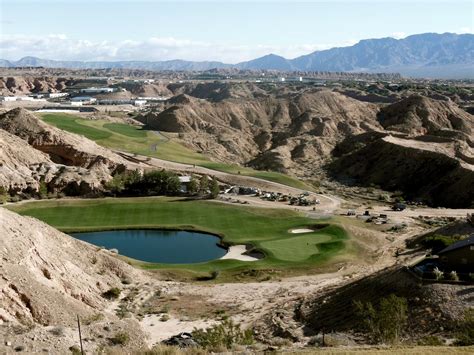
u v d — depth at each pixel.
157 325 48.44
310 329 44.66
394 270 48.22
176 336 42.78
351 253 75.62
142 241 84.69
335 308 47.00
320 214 101.25
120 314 49.47
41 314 39.69
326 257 72.25
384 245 82.31
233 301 56.31
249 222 93.81
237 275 66.88
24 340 33.44
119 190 113.62
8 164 109.94
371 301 45.09
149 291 58.91
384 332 37.84
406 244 81.38
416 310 40.69
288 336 42.75
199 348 35.22
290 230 88.69
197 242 84.25
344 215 102.25
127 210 100.75
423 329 38.56
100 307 50.78
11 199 102.88
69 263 54.81
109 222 93.56
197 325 48.41
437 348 32.25
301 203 110.50
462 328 36.97
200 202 106.88
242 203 106.81
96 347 35.56
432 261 48.44
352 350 33.06
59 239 59.97
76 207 102.00
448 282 42.75
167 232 89.44
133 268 65.06
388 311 38.62
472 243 45.25
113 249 75.75
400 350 31.98
